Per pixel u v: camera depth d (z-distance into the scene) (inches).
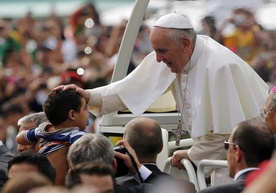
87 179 502.9
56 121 649.6
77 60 1370.6
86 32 1450.5
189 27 684.7
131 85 721.0
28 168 558.6
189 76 693.9
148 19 1167.0
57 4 1540.4
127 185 579.2
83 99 655.8
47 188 403.5
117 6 1491.1
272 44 1224.2
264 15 1229.7
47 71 1374.3
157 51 687.1
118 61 749.9
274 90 647.8
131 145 602.9
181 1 1214.3
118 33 1391.5
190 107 698.2
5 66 1432.1
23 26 1498.5
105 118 747.4
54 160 639.1
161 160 700.0
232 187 552.4
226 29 1227.2
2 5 1566.2
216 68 682.2
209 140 689.0
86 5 1477.6
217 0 1227.2
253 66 1200.8
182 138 762.2
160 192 580.4
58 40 1459.2
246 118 687.1
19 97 1321.4
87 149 573.0
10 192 452.1
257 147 554.9
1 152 692.1
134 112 714.8
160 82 716.0
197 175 658.2
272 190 354.0
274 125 644.1
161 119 742.5
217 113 679.1
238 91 684.7
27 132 665.0
